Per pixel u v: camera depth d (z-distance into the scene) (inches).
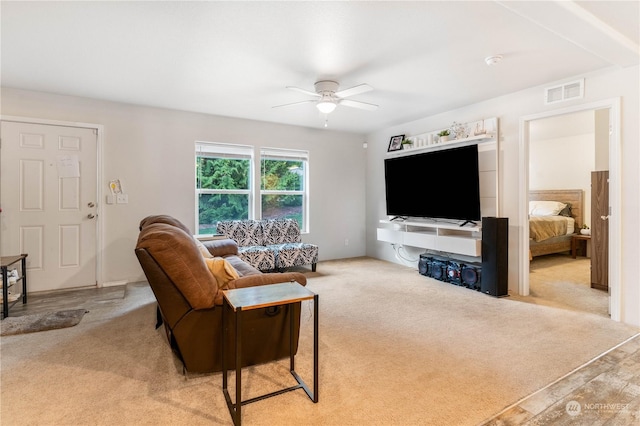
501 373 78.7
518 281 145.3
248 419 61.9
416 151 193.8
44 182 146.6
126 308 126.3
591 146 242.4
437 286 158.1
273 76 124.5
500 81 130.6
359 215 239.1
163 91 142.9
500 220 139.8
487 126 153.9
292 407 65.7
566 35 85.6
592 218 154.2
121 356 87.4
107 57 108.1
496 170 151.3
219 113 180.1
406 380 75.7
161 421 61.6
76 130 151.9
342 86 134.6
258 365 82.9
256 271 114.7
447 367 81.6
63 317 114.4
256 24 87.5
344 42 97.4
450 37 94.6
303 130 213.9
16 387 72.4
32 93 142.6
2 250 139.9
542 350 90.6
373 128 219.6
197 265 72.6
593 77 119.0
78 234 153.6
